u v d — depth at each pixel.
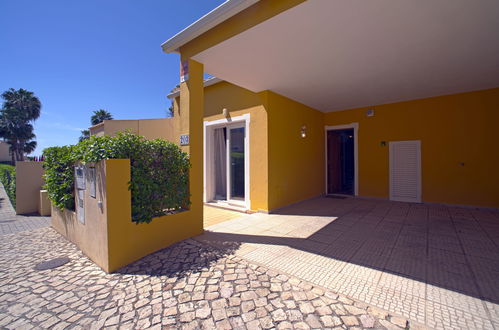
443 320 1.83
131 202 3.03
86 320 1.91
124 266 2.87
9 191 8.12
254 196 5.78
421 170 6.47
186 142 3.90
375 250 3.25
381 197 7.11
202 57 3.90
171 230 3.51
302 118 6.89
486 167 5.64
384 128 7.02
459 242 3.51
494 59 4.02
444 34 3.24
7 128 29.36
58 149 4.12
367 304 2.04
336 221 4.79
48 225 4.97
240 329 1.77
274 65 4.25
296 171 6.59
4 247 3.64
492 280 2.41
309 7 2.65
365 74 4.68
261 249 3.31
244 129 6.21
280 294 2.21
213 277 2.54
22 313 2.02
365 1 2.55
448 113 6.08
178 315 1.94
